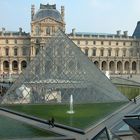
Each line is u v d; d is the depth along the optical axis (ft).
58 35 351.25
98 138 86.74
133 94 425.28
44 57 335.88
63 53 342.85
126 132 196.34
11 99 315.58
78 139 188.55
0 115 264.93
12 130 208.44
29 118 251.19
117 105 311.27
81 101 323.57
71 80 331.36
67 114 265.54
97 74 346.13
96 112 273.33
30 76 326.03
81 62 341.62
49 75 330.75
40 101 321.32
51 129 212.64
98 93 331.77
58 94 325.62
